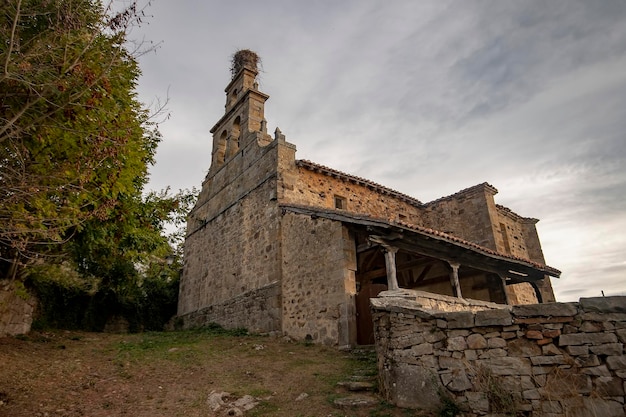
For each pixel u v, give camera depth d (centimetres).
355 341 931
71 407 574
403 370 546
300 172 1382
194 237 1841
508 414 452
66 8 520
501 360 480
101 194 634
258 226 1360
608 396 416
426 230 950
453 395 495
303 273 1123
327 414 528
